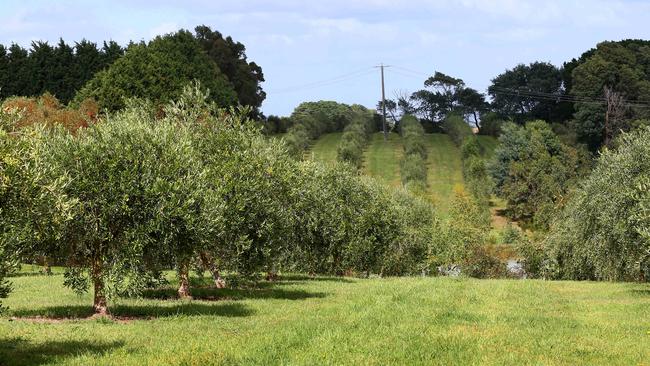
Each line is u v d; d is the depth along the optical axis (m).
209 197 25.17
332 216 47.16
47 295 30.89
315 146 148.12
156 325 21.47
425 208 78.38
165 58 84.62
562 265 57.75
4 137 16.30
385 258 59.66
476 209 87.44
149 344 17.91
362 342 18.02
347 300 29.67
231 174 31.55
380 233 53.56
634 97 128.12
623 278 46.94
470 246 69.25
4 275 16.20
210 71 94.19
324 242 47.50
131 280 23.92
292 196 36.66
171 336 19.23
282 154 36.97
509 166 114.44
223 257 32.62
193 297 31.31
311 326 20.86
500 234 91.50
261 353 16.30
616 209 34.00
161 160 24.14
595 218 37.75
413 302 27.73
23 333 19.44
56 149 23.20
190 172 25.22
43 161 19.97
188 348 17.00
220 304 27.91
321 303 28.42
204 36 126.69
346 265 51.66
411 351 16.91
